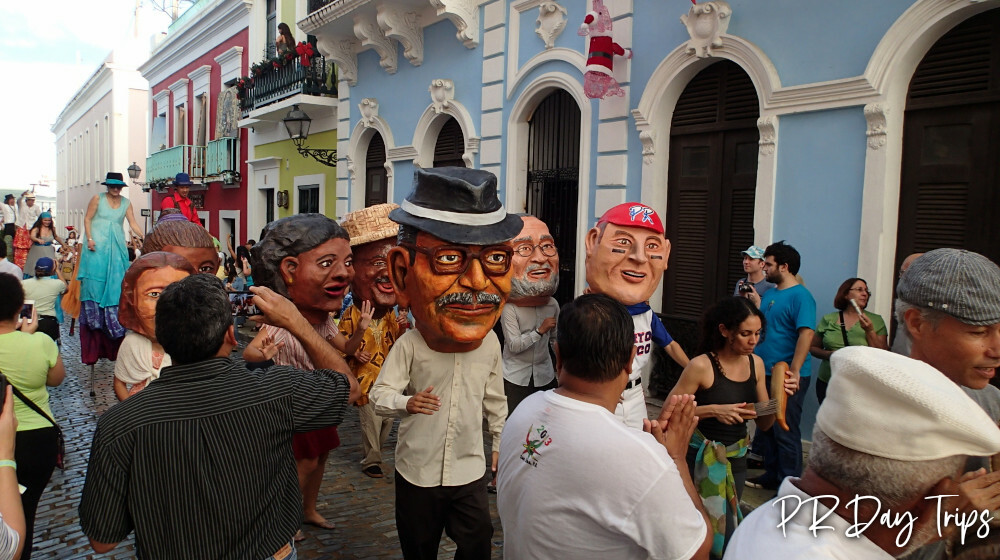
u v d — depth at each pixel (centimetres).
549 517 186
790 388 343
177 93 2183
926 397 132
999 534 144
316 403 233
